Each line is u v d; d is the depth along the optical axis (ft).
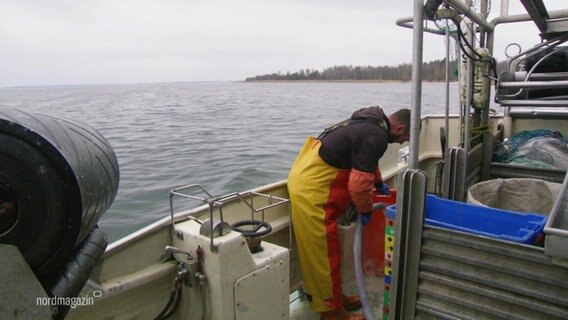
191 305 6.53
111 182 3.73
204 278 6.24
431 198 5.68
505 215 5.34
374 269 9.18
